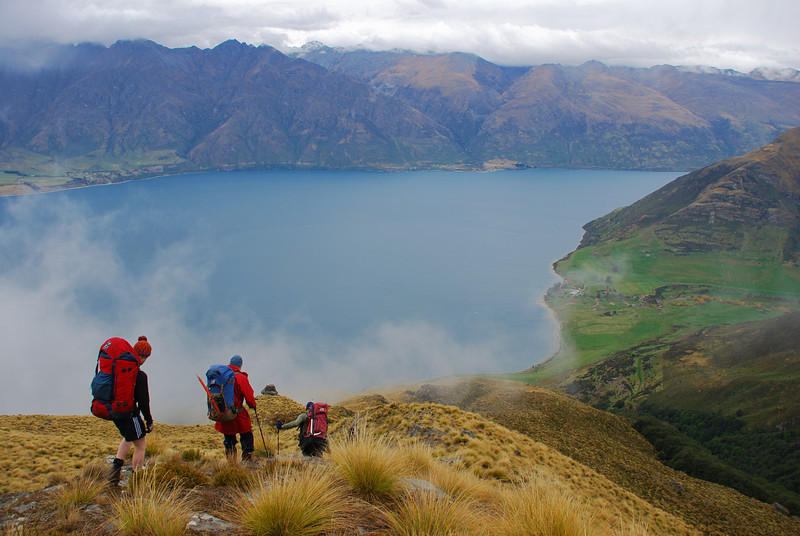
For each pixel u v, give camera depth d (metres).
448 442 23.48
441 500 7.65
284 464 9.07
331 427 29.58
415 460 11.19
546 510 7.93
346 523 6.84
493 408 81.88
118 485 7.78
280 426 12.07
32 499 7.06
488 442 24.84
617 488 26.09
